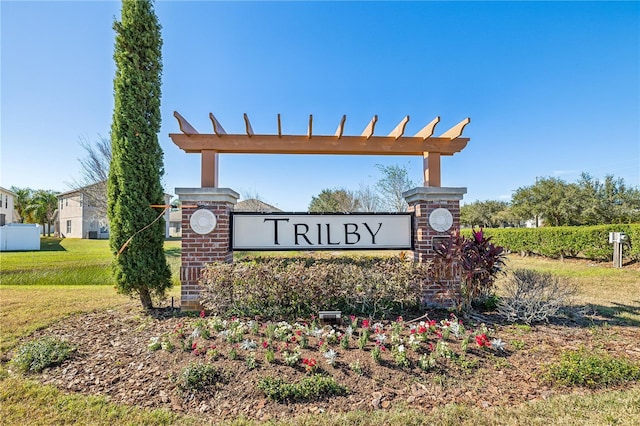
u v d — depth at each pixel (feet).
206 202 17.94
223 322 14.49
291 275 15.71
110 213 18.01
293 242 18.88
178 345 12.34
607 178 73.36
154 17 18.53
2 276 35.58
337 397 9.23
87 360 11.66
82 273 37.52
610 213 69.62
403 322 14.97
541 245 47.78
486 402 9.07
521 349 12.32
